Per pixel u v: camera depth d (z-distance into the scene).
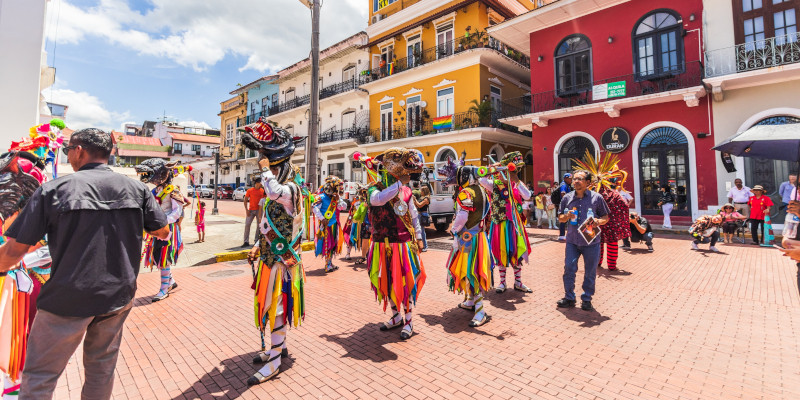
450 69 19.22
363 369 3.13
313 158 9.34
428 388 2.82
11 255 1.90
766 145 4.31
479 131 17.56
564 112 14.19
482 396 2.70
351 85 24.23
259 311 3.04
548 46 15.45
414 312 4.61
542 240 10.45
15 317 2.44
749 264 7.07
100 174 2.12
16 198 2.46
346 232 8.06
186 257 7.74
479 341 3.69
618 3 13.61
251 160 34.38
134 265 2.17
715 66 11.73
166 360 3.30
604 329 3.96
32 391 1.89
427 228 13.07
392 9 22.98
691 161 12.12
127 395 2.74
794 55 10.57
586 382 2.88
